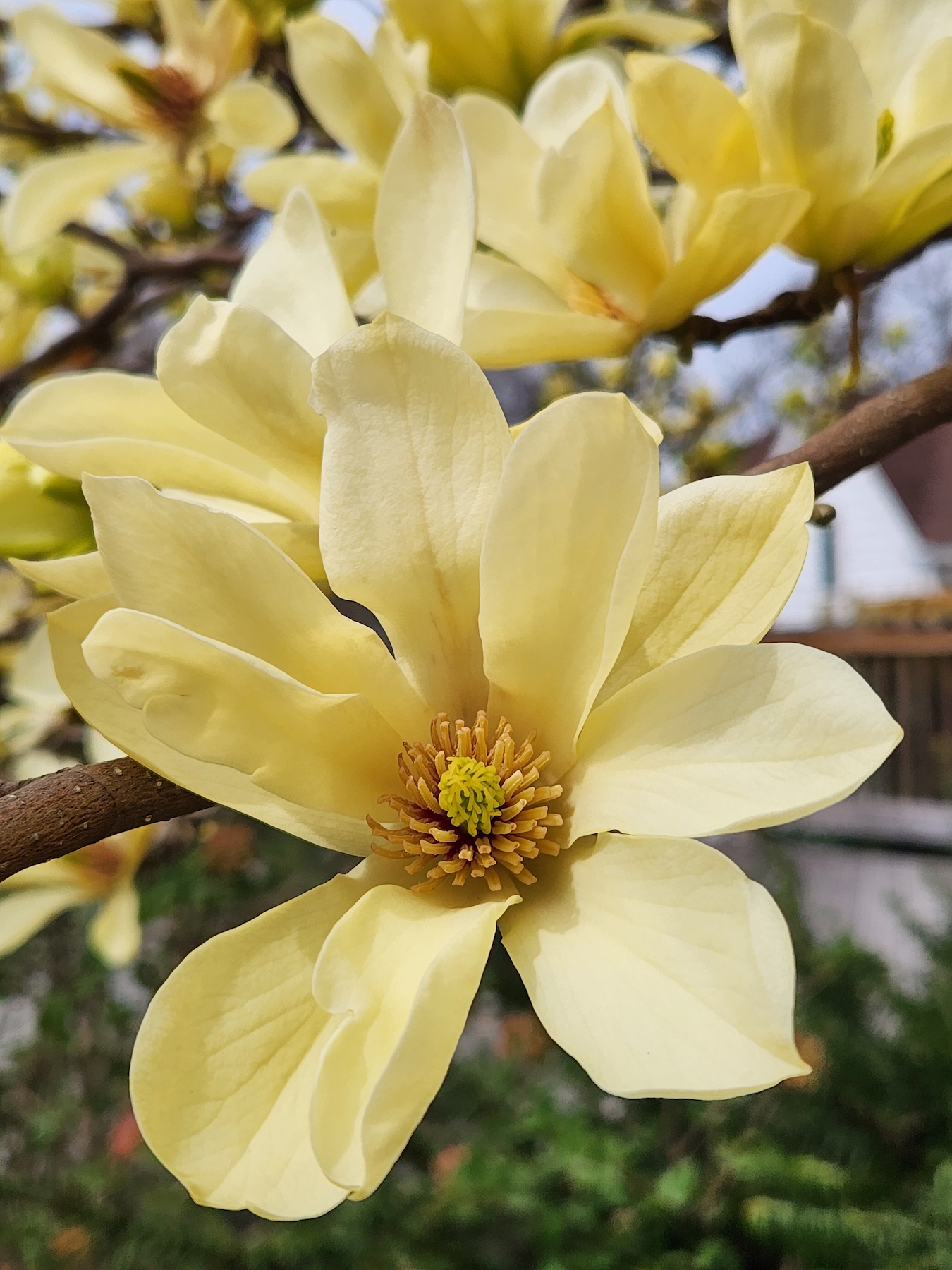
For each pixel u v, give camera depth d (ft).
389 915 0.44
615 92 0.71
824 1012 2.67
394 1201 2.49
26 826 0.44
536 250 0.71
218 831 2.51
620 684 0.46
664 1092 0.34
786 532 0.45
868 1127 2.43
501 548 0.44
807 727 0.39
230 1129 0.39
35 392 0.53
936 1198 2.07
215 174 1.58
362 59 0.79
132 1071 0.39
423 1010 0.35
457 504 0.45
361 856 0.49
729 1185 2.26
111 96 1.31
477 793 0.46
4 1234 2.57
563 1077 2.73
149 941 3.30
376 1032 0.39
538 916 0.45
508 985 3.03
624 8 1.22
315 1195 0.37
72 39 1.32
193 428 0.55
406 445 0.45
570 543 0.44
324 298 0.57
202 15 1.63
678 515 0.47
